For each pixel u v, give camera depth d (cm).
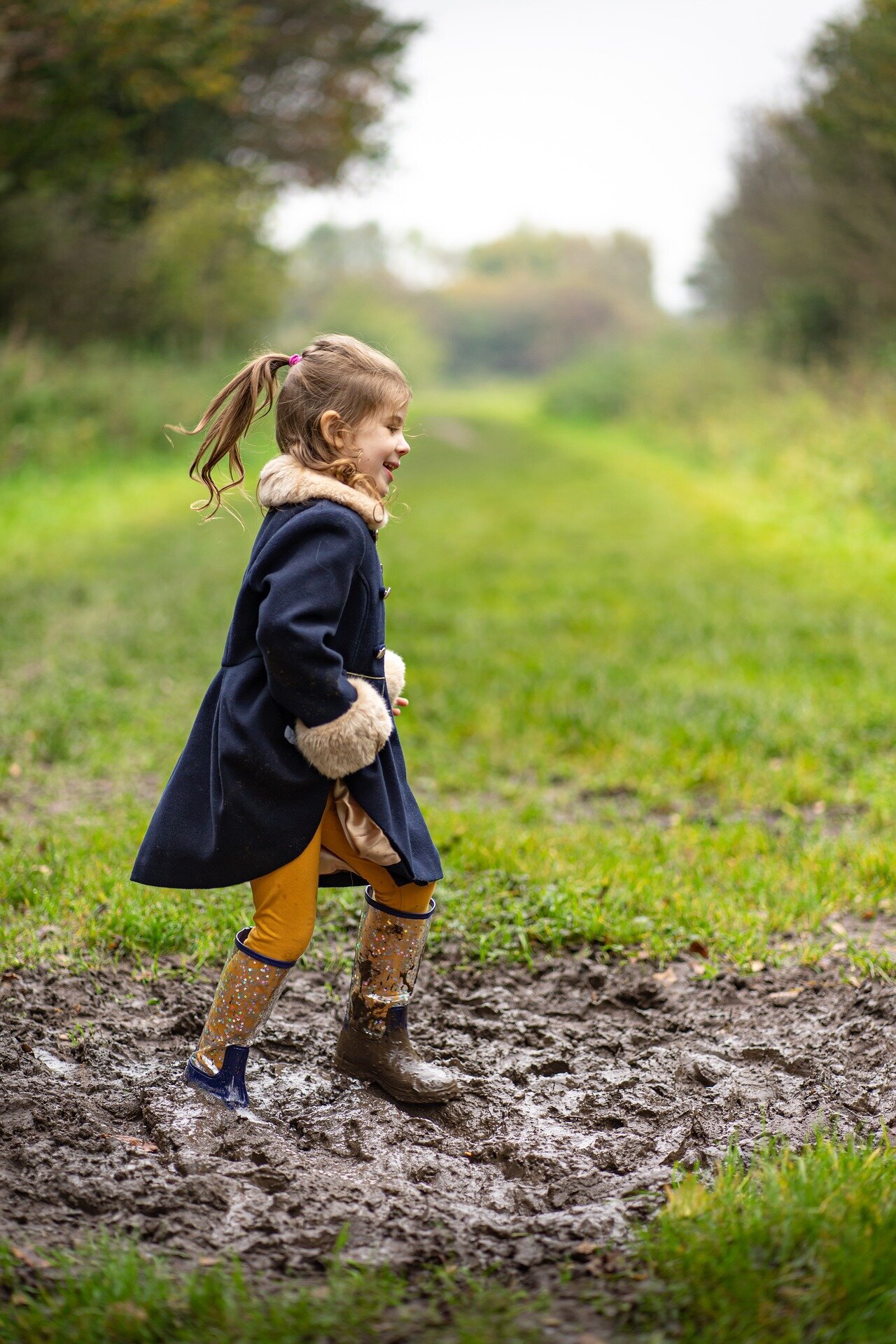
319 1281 208
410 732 657
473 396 7638
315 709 243
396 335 8800
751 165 2761
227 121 3094
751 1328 187
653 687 738
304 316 9194
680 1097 289
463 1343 185
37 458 1789
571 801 558
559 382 4944
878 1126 271
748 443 2100
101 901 393
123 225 2823
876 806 521
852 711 673
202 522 272
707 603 1048
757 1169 240
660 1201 232
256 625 263
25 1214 222
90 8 1784
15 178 2247
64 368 2200
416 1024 331
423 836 278
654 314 8600
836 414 1841
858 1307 192
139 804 516
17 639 840
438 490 2180
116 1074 287
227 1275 204
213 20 2103
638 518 1720
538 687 745
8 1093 271
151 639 852
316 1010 336
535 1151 258
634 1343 187
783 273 2673
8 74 1847
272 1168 243
